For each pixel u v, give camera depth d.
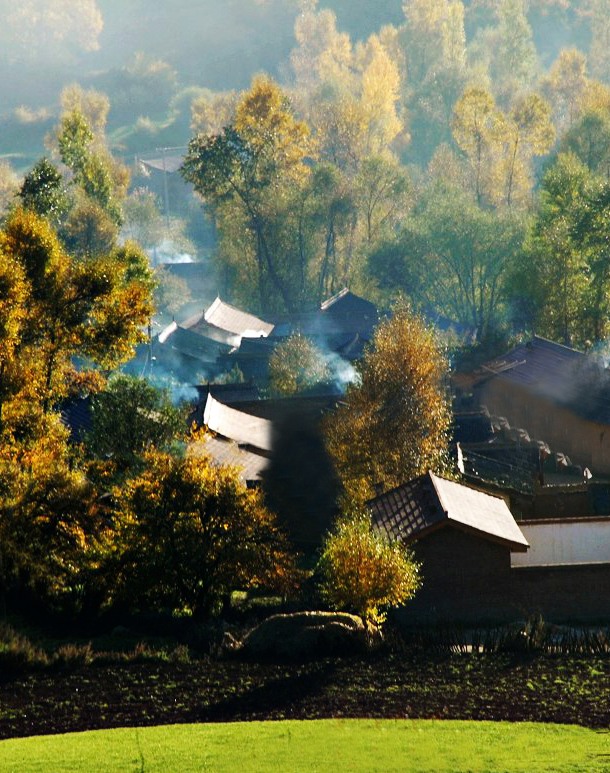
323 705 35.00
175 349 111.25
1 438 53.91
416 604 48.47
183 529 47.62
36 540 48.91
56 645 42.47
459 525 48.00
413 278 137.25
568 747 30.00
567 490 63.47
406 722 32.78
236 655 41.06
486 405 95.69
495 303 132.00
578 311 116.50
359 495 57.25
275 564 48.19
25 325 58.34
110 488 54.88
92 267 59.84
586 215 117.31
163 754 29.38
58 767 28.34
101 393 60.03
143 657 40.22
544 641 41.91
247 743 30.38
